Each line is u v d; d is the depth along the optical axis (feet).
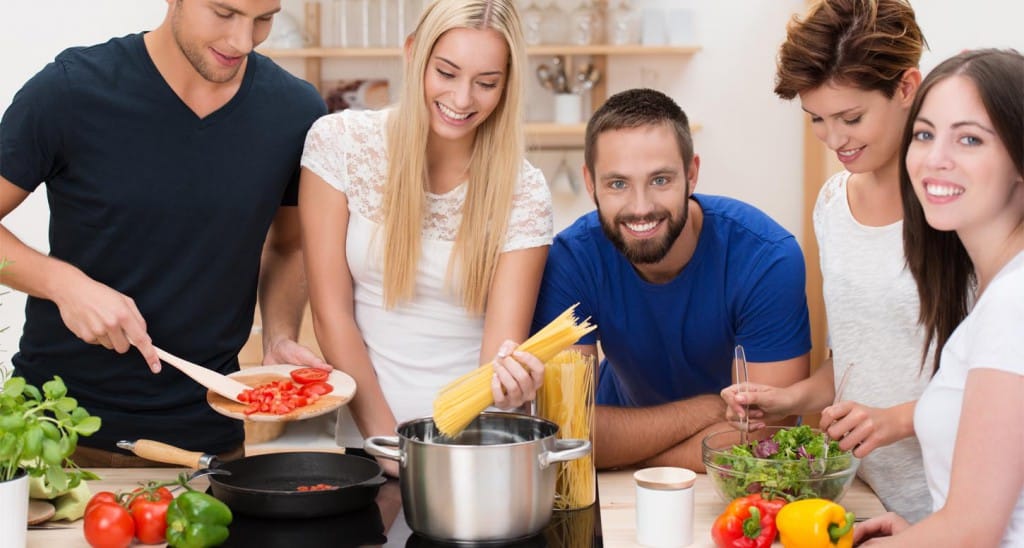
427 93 6.59
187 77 6.88
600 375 8.94
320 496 5.72
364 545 5.50
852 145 6.43
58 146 6.90
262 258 8.08
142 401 7.38
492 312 7.00
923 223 5.65
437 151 6.98
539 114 16.11
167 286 7.18
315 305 7.17
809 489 5.65
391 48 15.65
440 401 5.77
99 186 6.95
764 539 5.41
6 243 6.77
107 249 7.09
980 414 4.72
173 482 5.90
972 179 5.01
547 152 16.14
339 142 7.02
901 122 6.39
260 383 6.75
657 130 6.48
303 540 5.55
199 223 7.13
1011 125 4.89
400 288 7.06
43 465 5.43
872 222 6.84
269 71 7.38
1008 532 4.90
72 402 5.31
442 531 5.48
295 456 6.28
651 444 6.92
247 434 11.51
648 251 6.73
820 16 6.23
